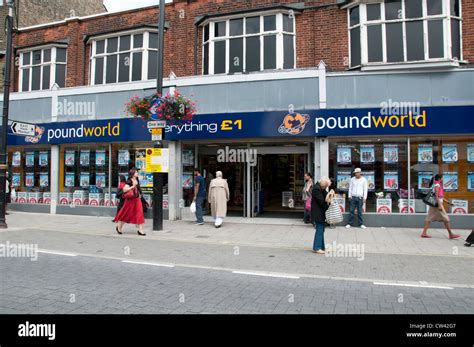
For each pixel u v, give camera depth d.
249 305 4.56
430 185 11.25
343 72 11.44
